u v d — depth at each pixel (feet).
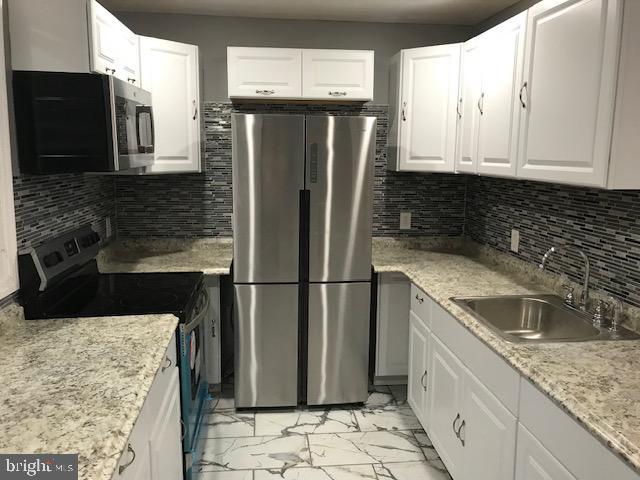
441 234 12.14
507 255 10.09
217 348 10.33
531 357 5.47
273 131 9.34
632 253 6.58
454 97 9.93
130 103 7.21
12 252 6.17
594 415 4.23
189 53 10.09
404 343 10.85
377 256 11.19
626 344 5.89
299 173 9.50
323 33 11.34
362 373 10.30
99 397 4.40
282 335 9.97
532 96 7.00
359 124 9.49
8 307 6.13
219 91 11.23
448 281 8.90
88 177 9.54
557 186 8.33
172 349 6.51
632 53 5.36
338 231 9.76
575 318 6.98
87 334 5.95
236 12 10.73
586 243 7.55
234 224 9.54
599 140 5.65
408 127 10.73
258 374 10.05
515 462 5.53
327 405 10.48
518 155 7.41
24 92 6.28
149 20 10.87
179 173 10.96
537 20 6.84
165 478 5.91
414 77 10.48
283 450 8.82
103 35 7.18
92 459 3.51
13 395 4.42
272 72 10.33
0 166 5.82
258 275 9.73
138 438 4.68
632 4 5.28
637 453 3.72
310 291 9.88
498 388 5.92
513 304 7.88
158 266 9.98
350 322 10.10
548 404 4.87
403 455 8.71
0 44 5.75
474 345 6.61
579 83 5.97
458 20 11.23
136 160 7.50
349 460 8.55
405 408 10.37
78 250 7.79
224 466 8.35
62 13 6.55
